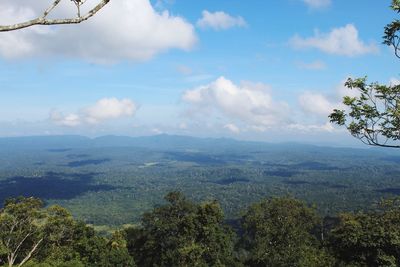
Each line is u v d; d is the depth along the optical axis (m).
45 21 5.73
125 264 50.81
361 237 45.44
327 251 49.88
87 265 48.66
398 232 43.72
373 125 11.82
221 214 54.44
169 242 55.88
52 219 46.69
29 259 47.28
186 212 59.91
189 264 51.88
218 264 52.47
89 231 54.25
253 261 54.62
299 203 57.59
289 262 47.91
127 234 64.25
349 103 11.77
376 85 11.71
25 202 44.88
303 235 53.09
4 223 44.19
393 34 11.22
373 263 45.09
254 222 56.19
